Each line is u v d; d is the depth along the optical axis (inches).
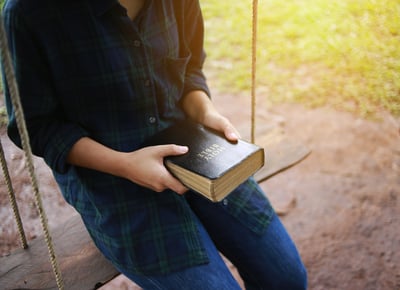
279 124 107.3
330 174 93.7
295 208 86.1
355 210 85.3
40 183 91.7
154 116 47.0
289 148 64.9
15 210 49.8
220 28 149.6
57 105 43.8
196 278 42.8
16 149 100.4
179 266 43.4
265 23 151.9
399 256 76.2
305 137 103.7
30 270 49.1
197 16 52.9
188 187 41.0
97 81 42.8
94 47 41.6
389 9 157.1
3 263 49.9
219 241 50.8
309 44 139.5
